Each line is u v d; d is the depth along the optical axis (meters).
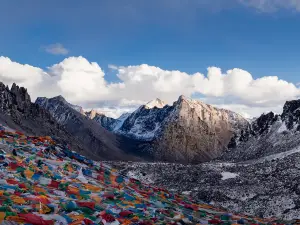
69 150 32.47
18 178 22.28
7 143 27.84
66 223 17.81
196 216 25.73
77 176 26.41
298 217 73.94
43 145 30.73
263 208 85.38
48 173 24.83
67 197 21.78
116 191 25.39
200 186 125.00
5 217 16.42
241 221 26.33
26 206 18.44
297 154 133.25
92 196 23.05
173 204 27.38
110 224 19.19
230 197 101.38
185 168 156.38
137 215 21.62
